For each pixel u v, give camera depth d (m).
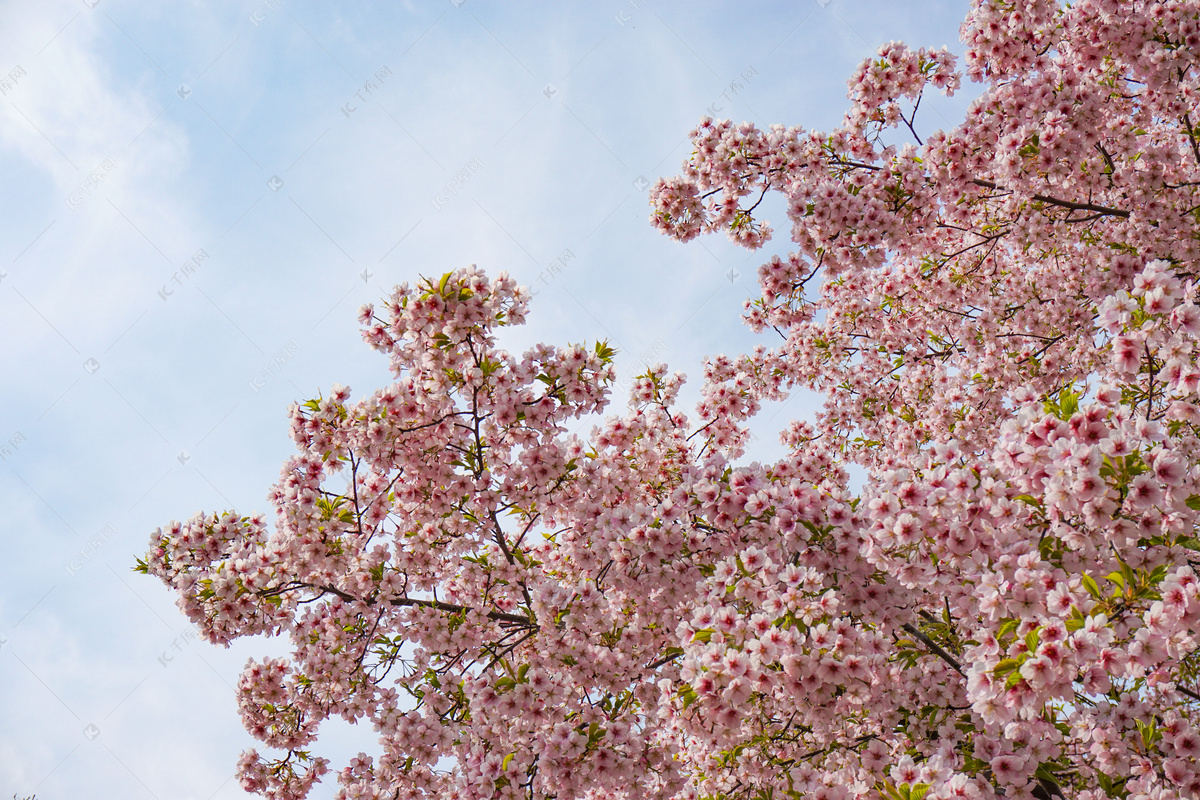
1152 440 3.56
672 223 7.05
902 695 4.86
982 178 7.08
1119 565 3.56
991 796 4.26
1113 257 7.17
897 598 4.39
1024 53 6.40
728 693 3.61
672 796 5.28
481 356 5.35
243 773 6.31
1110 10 6.16
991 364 8.17
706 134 6.67
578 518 5.83
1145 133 7.54
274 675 6.18
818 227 6.32
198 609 5.72
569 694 5.39
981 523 3.88
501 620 6.12
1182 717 4.50
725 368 8.30
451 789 5.39
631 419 6.85
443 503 5.83
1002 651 3.55
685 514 5.05
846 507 4.39
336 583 5.80
